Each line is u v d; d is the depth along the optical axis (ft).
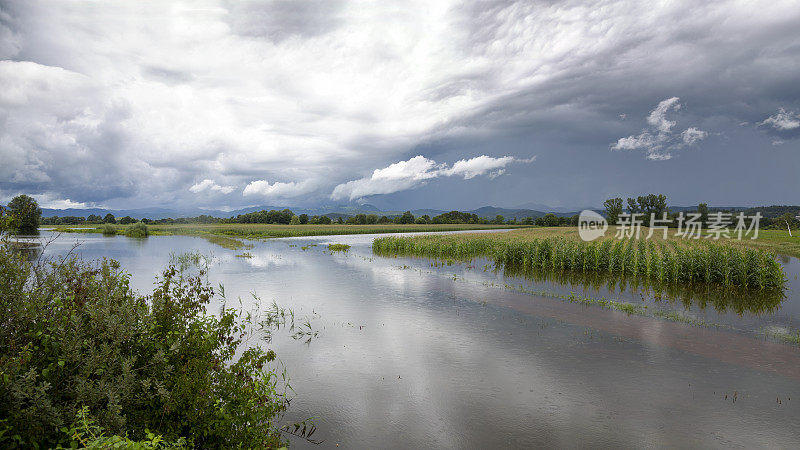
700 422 19.24
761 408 20.63
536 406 20.67
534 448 16.98
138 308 13.87
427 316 38.37
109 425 10.62
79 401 10.67
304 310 40.32
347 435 17.80
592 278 61.36
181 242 143.64
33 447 10.00
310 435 17.75
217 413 12.80
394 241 107.14
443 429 18.42
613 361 26.94
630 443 17.46
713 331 33.83
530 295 48.47
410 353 28.19
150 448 9.90
